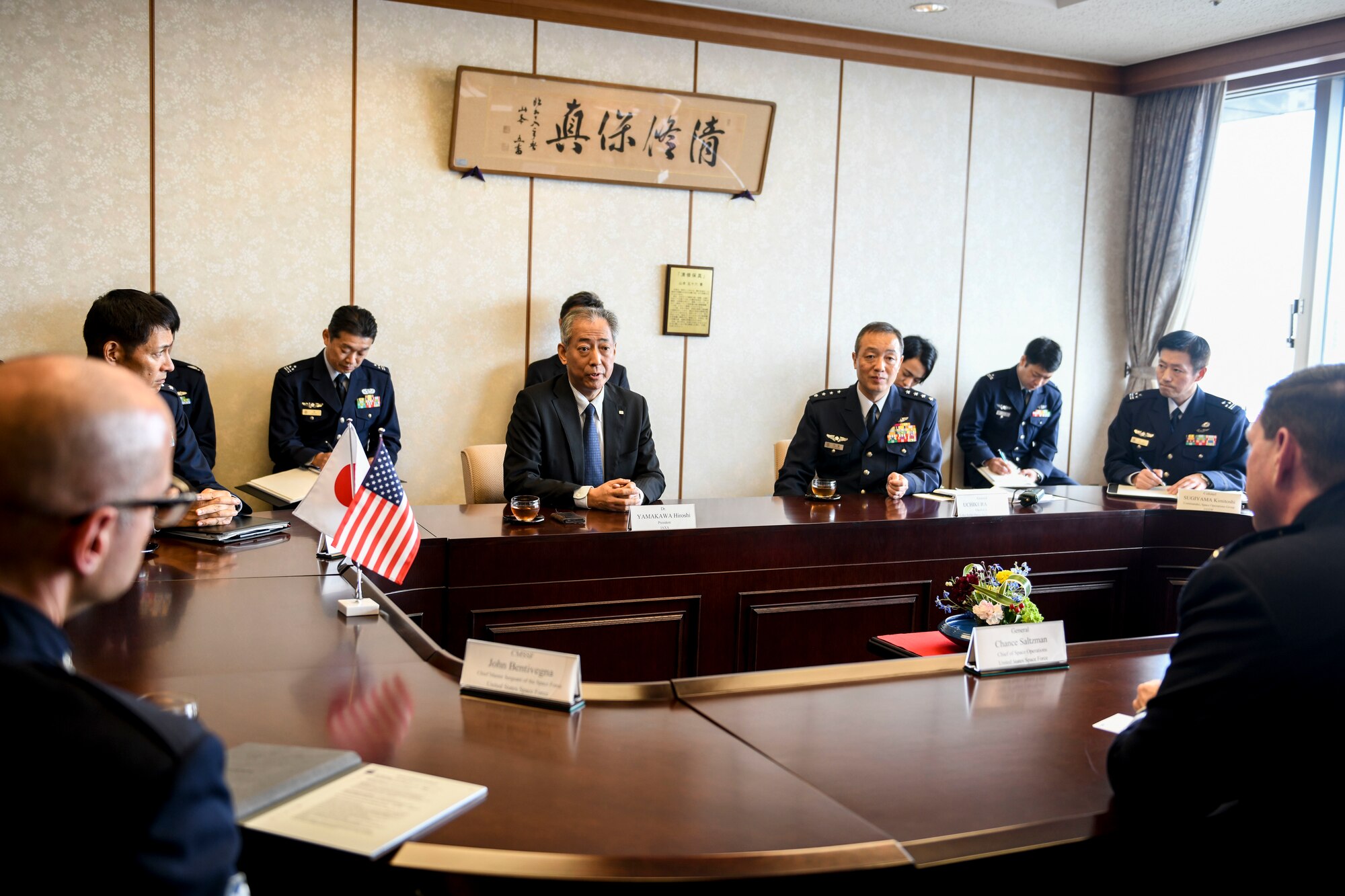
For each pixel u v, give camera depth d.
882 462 3.91
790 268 5.38
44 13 4.06
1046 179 5.88
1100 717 1.62
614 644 2.92
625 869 1.07
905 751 1.45
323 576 2.27
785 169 5.30
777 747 1.45
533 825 1.16
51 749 0.74
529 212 4.89
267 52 4.39
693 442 5.32
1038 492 3.70
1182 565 3.74
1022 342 5.96
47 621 0.84
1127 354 6.19
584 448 3.41
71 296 4.22
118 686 1.51
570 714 1.53
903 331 5.67
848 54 5.30
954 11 4.95
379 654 1.74
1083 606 3.66
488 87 4.63
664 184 5.05
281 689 1.55
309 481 3.35
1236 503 3.62
